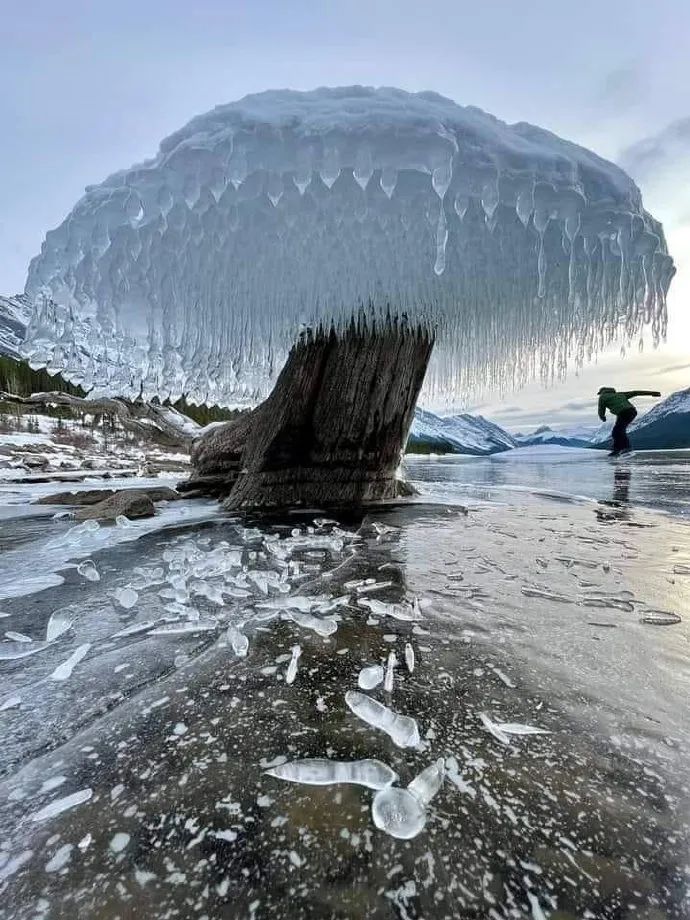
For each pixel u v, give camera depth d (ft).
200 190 9.96
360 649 4.83
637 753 3.19
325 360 15.69
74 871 2.32
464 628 5.39
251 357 13.80
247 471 17.01
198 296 12.27
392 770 2.99
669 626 5.45
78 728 3.56
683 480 27.22
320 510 15.51
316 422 16.25
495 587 6.98
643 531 11.69
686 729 3.47
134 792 2.85
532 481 29.30
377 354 15.75
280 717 3.60
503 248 11.21
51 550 10.18
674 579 7.40
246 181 9.67
